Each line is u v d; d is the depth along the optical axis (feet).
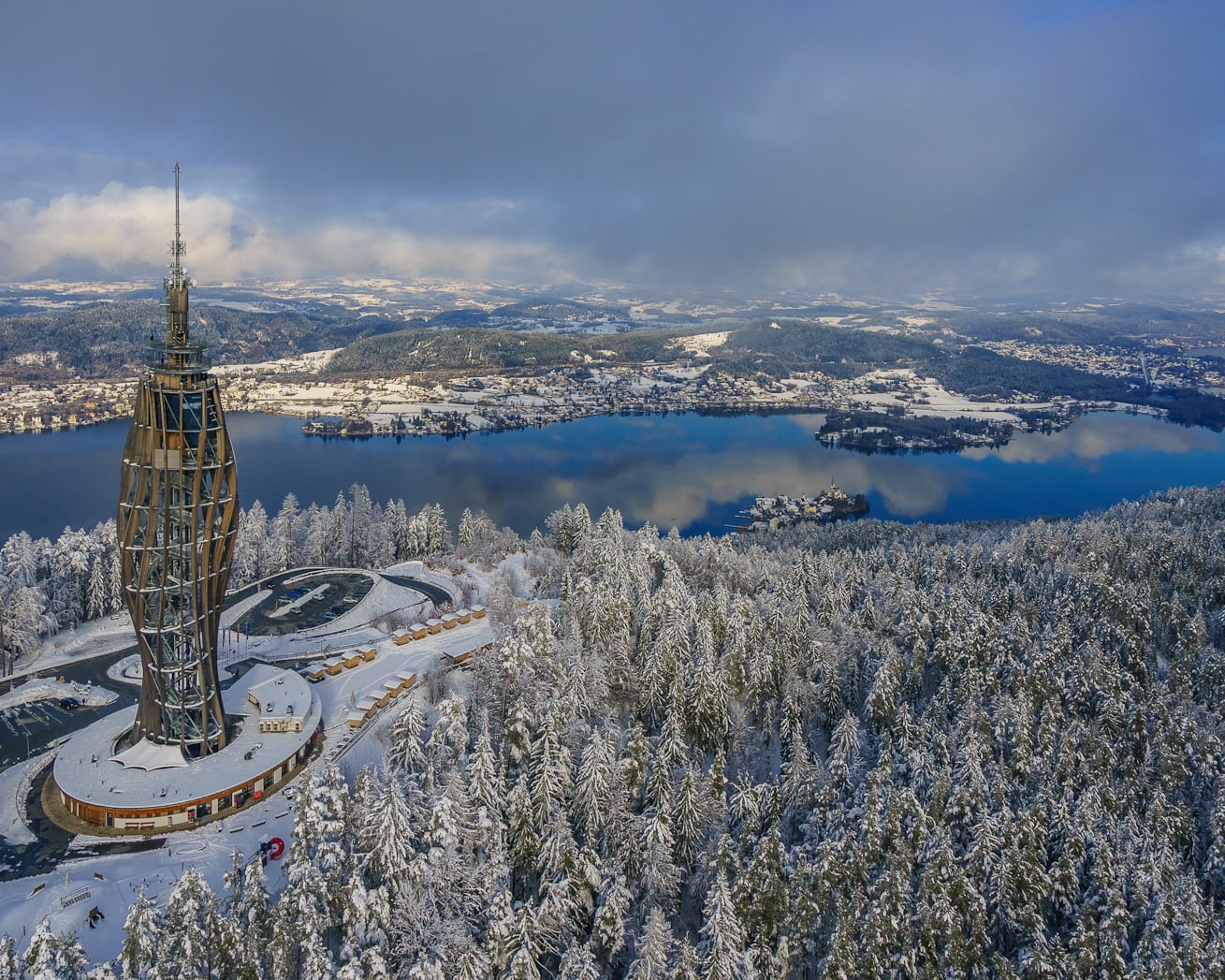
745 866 305.73
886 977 270.26
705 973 254.27
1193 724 380.58
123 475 332.39
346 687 449.48
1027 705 390.63
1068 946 284.82
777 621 479.82
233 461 342.85
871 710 407.44
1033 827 310.04
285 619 541.34
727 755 403.75
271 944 234.79
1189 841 328.90
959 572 611.47
